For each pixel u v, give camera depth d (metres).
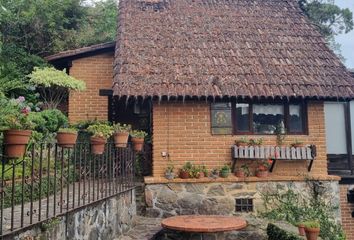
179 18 13.51
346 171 13.40
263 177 10.91
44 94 12.41
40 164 4.95
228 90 10.61
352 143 13.62
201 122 11.14
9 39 14.91
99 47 12.93
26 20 14.95
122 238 8.40
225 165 11.00
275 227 8.96
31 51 15.49
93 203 6.72
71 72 13.05
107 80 13.16
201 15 13.80
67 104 13.34
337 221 10.97
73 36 16.25
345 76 11.68
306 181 11.02
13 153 4.40
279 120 11.39
